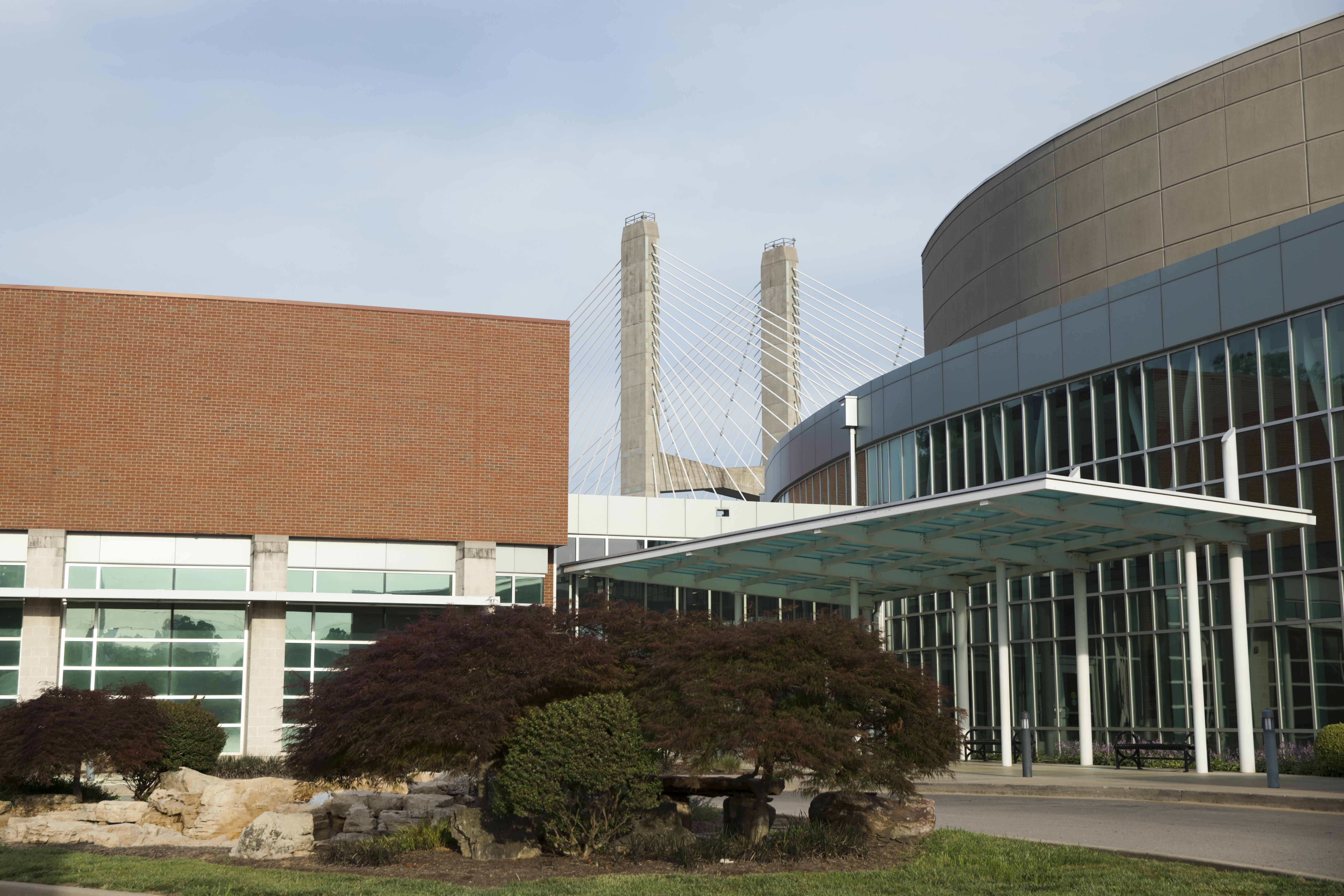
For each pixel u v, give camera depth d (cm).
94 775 2092
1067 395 3147
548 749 1296
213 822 1625
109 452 2836
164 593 2739
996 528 2402
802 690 1326
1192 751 2617
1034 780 2116
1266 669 2533
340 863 1328
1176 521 2309
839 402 4356
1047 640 3192
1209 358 2742
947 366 3612
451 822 1370
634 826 1366
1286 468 2530
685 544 2794
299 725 1755
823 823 1403
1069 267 3525
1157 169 3291
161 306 2916
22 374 2816
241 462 2909
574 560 3953
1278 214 3008
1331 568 2412
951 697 1441
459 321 3119
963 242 4106
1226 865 1145
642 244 6134
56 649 2741
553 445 3147
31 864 1282
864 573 2916
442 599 2953
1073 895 1026
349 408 3005
